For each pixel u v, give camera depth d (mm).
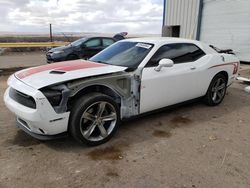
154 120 4301
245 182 2619
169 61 3738
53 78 3072
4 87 6777
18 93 3176
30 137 3586
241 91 6508
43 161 2965
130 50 4191
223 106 5184
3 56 15531
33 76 3273
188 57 4480
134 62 3838
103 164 2922
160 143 3461
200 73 4555
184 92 4391
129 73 3594
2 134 3668
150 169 2826
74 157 3066
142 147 3338
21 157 3045
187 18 14258
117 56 4160
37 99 2854
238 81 7691
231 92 6402
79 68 3490
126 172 2766
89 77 3209
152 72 3789
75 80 3107
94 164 2918
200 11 13336
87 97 3160
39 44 14562
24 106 3066
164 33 16328
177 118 4422
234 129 3998
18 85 3170
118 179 2641
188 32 14336
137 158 3059
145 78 3693
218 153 3209
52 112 2938
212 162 2990
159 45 4109
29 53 17828
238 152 3246
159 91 3938
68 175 2699
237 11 11492
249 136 3746
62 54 9977
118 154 3146
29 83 3088
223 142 3527
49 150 3227
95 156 3096
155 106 4004
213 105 5145
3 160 2967
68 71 3316
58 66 3650
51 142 3443
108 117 3404
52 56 10000
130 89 3602
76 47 10312
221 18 12328
